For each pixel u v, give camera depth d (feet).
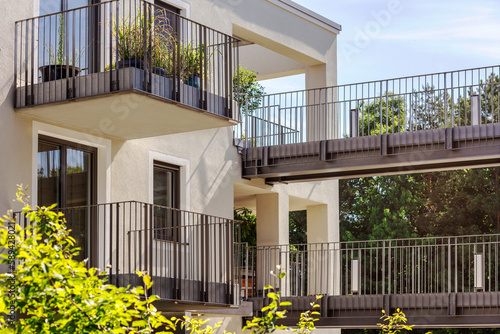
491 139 37.35
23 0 28.71
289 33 48.42
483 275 37.73
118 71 26.99
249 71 55.42
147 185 34.86
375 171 43.04
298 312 42.60
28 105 27.84
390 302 39.78
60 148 30.71
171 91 28.71
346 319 41.19
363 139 40.83
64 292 9.79
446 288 83.46
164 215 36.58
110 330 10.24
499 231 85.56
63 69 29.19
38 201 29.30
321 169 42.01
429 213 89.92
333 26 52.60
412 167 41.98
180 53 31.76
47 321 10.13
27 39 28.37
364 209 94.89
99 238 31.50
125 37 29.12
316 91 51.83
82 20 31.24
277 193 47.65
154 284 28.86
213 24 40.86
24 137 28.35
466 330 82.79
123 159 33.53
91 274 10.55
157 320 11.72
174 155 37.29
